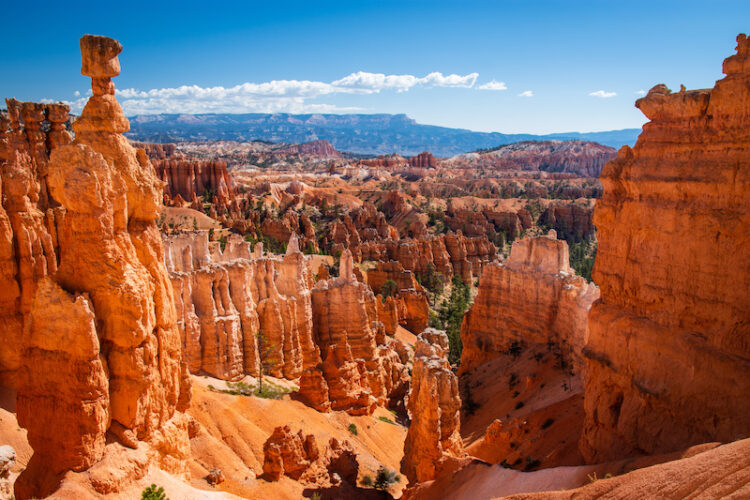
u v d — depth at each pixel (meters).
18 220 37.16
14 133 41.09
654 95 26.02
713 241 22.92
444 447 34.47
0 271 36.44
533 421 39.84
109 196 22.67
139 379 23.25
